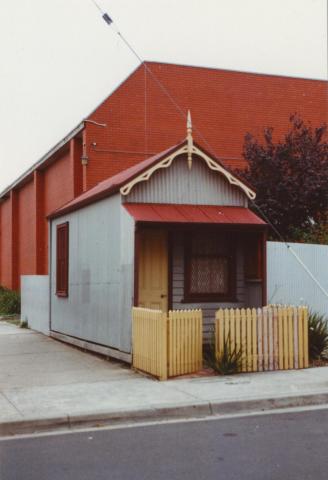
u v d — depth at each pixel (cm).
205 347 1341
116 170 2536
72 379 1183
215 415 938
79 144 2636
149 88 2641
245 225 1347
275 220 2084
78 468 686
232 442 775
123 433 841
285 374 1178
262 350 1216
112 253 1402
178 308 1374
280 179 2069
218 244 1412
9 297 3005
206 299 1390
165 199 1369
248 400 964
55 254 1897
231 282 1412
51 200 3056
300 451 727
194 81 2752
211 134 2759
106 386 1101
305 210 2083
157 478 644
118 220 1366
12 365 1370
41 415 888
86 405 949
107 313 1432
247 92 2838
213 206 1402
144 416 914
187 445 768
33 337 1938
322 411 948
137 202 1348
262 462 688
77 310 1664
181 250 1388
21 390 1079
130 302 1295
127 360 1301
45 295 2023
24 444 796
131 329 1288
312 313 1633
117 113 2566
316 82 2952
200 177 1399
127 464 695
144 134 2600
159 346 1153
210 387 1063
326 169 2081
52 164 3053
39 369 1309
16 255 3800
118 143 2556
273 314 1225
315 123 2927
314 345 1296
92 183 2497
